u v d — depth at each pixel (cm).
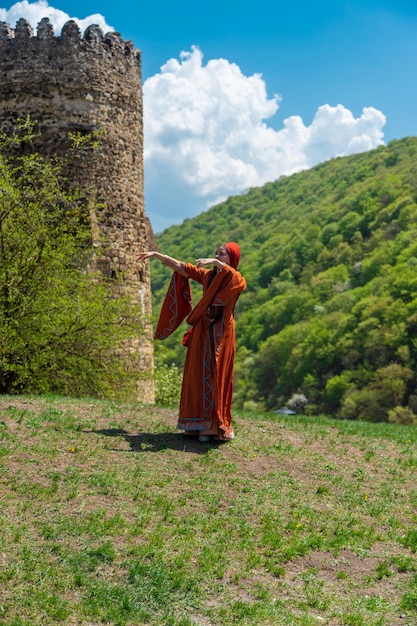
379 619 598
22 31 1895
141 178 2031
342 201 8775
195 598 596
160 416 1096
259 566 666
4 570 590
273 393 6694
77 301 1585
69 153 1866
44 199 1656
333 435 1143
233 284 930
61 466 805
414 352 5831
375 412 5616
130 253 1959
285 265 8338
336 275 7462
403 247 7244
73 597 574
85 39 1900
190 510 754
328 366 6391
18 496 720
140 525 700
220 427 952
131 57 1998
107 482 775
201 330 948
